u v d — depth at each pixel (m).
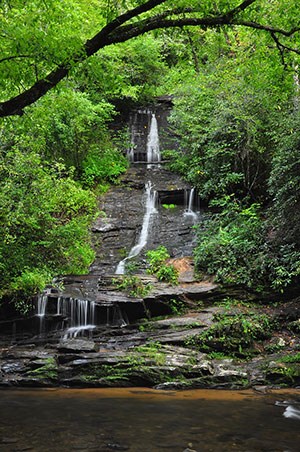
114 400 7.32
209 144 15.53
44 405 7.00
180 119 18.19
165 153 21.59
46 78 6.00
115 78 7.06
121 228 15.92
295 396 7.53
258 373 8.60
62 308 11.31
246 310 10.84
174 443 5.22
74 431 5.66
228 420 6.18
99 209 17.08
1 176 11.80
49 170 13.29
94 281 12.61
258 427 5.87
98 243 15.09
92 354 9.08
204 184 15.92
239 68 12.15
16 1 6.51
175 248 14.52
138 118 24.72
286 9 8.02
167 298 11.29
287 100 13.00
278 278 10.99
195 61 19.41
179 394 7.72
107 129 22.28
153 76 25.36
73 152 18.59
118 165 19.86
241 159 14.87
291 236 11.34
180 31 7.71
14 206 11.91
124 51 21.22
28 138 12.13
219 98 15.41
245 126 14.09
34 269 11.83
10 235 11.59
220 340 9.60
